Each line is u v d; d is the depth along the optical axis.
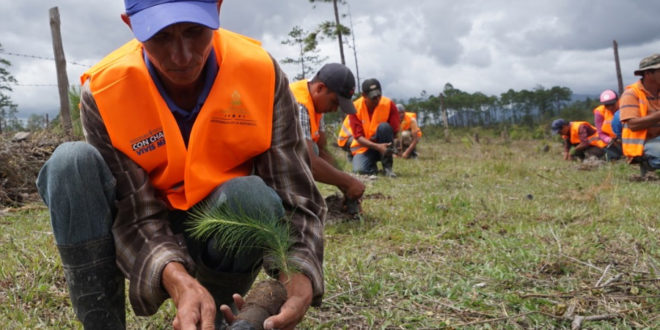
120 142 1.52
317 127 4.40
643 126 6.81
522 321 2.29
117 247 1.50
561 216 4.38
